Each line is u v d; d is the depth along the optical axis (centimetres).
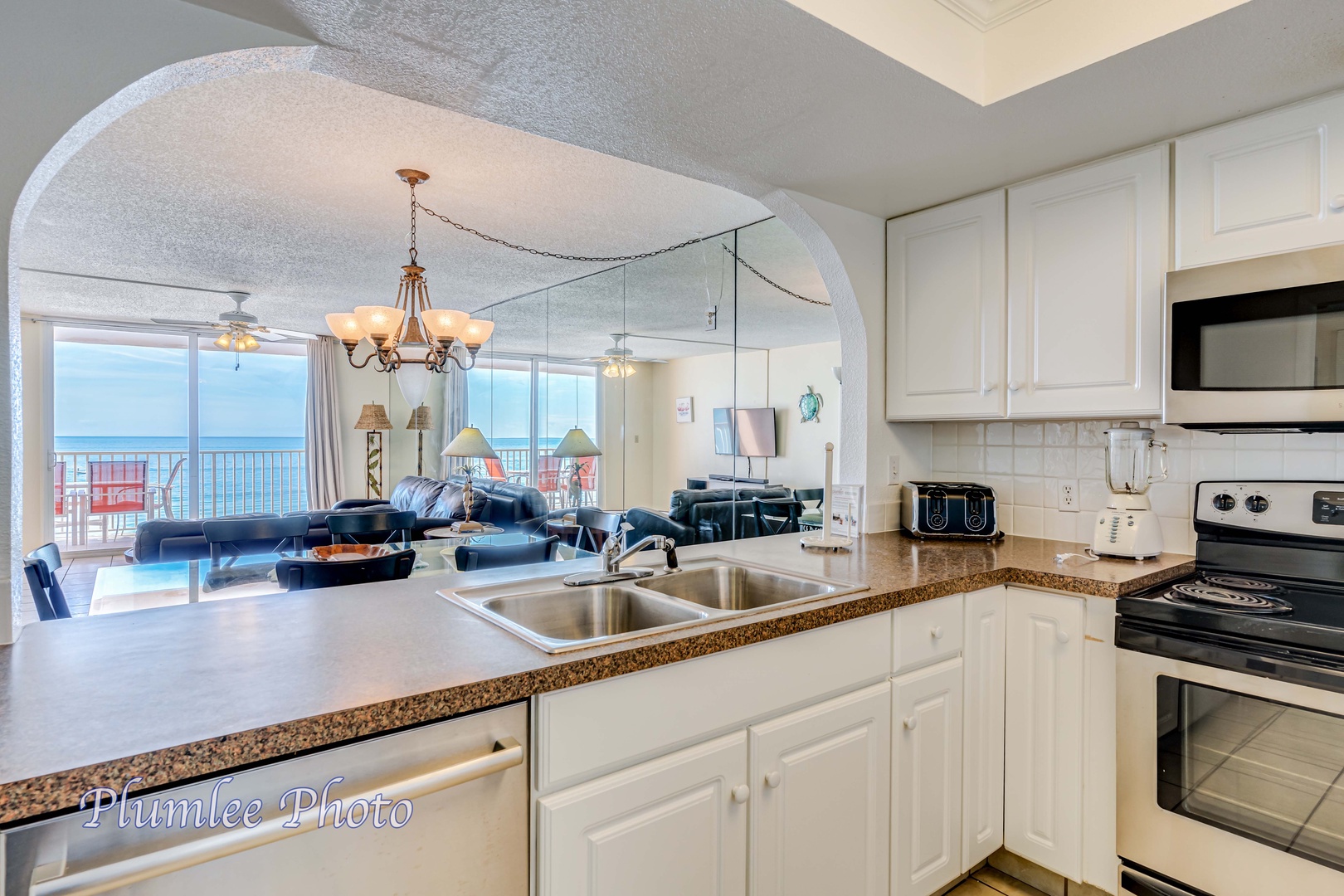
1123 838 159
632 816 112
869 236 238
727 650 124
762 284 312
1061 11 146
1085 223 191
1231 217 165
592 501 423
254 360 749
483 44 132
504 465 540
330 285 464
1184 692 149
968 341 218
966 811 174
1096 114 163
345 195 282
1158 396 176
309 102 203
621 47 133
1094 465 217
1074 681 169
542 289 480
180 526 403
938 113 161
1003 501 243
